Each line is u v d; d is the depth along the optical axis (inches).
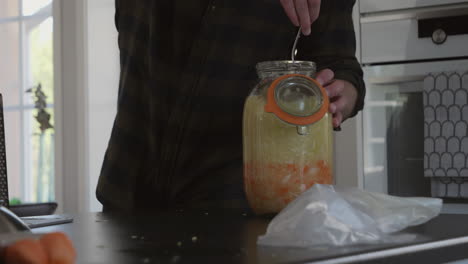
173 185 45.7
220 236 25.7
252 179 34.2
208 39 45.3
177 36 46.0
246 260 19.7
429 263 23.1
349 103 39.8
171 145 45.7
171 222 31.5
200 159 45.4
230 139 45.4
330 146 34.5
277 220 24.5
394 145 97.5
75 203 132.1
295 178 33.1
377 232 24.5
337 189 29.7
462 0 92.8
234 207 43.4
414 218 28.4
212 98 45.2
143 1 47.8
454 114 91.4
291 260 19.3
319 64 44.3
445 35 93.9
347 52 44.3
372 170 98.6
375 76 98.1
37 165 151.0
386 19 96.8
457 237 24.8
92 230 28.4
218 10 45.2
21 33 156.9
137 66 48.5
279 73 34.1
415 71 95.8
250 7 45.3
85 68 130.0
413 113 96.3
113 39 132.6
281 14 45.5
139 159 47.8
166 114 46.4
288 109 32.4
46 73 155.4
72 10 131.3
